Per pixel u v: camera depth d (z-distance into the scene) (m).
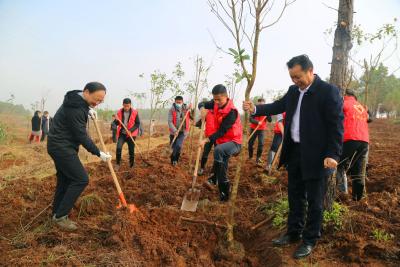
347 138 5.02
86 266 3.54
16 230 4.55
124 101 8.28
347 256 3.64
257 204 5.21
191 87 9.90
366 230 3.91
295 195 3.99
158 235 4.18
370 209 4.34
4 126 15.18
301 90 3.81
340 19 4.38
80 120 4.41
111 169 4.77
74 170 4.46
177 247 4.04
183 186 6.32
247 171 7.57
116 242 3.87
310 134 3.65
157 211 4.66
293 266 3.60
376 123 24.42
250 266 3.88
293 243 3.97
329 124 3.58
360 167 5.15
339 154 3.53
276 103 4.18
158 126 26.70
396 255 3.54
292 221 3.99
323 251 3.78
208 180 6.34
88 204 5.18
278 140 7.56
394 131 18.55
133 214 4.32
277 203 4.94
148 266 3.66
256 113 4.12
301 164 3.72
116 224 4.07
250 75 3.71
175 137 8.55
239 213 4.90
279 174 7.04
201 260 3.91
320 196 3.71
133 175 7.41
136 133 8.45
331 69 4.48
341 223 4.00
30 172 8.47
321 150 3.64
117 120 8.14
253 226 4.54
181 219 4.52
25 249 3.98
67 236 4.21
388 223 4.04
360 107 5.20
